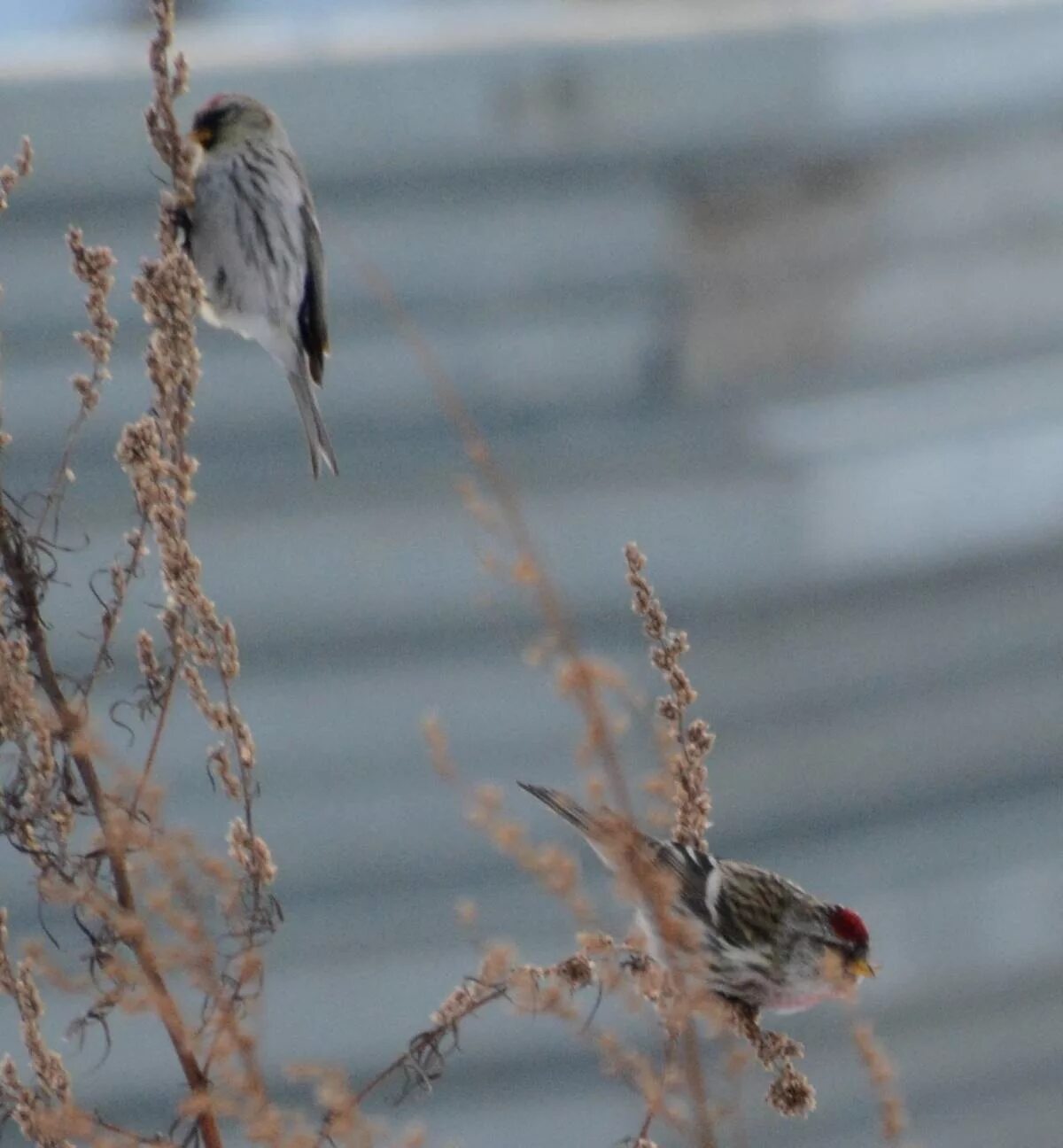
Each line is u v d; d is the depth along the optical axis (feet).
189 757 36.86
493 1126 36.27
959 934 42.01
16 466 37.65
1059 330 46.62
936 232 46.11
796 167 44.42
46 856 17.03
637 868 15.74
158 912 15.66
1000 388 45.14
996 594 44.16
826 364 45.27
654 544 41.50
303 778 38.58
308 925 37.42
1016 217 46.68
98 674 17.95
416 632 39.27
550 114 42.86
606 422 43.45
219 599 38.63
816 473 42.50
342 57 41.75
